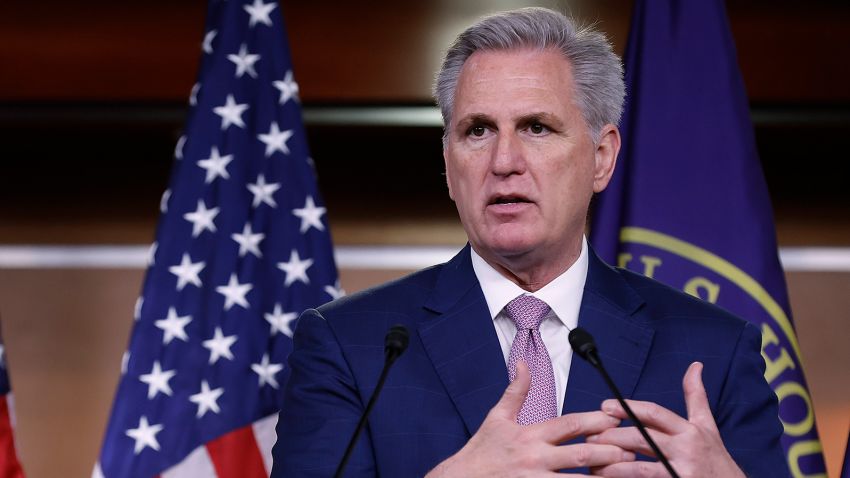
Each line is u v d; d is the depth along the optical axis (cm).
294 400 447
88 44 960
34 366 974
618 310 456
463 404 428
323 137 972
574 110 449
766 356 688
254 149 743
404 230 987
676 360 443
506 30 452
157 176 995
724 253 698
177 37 961
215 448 697
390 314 459
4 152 984
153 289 716
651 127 712
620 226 717
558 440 381
